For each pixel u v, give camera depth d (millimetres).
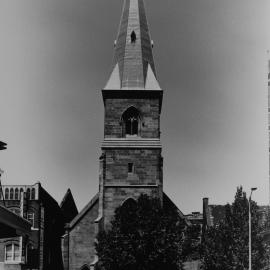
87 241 49250
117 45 54562
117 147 49844
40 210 53969
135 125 51156
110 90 51000
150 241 39906
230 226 45719
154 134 50500
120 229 40375
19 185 53875
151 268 39906
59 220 67875
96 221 47625
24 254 50719
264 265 44094
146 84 51625
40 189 54625
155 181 49156
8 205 53094
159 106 52906
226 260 45469
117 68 52906
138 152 49812
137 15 55062
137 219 40312
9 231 11875
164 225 40438
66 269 48438
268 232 46594
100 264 45781
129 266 40188
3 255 50781
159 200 42812
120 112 50906
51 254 61219
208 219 71188
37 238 53281
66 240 49188
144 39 54281
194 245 42438
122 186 48969
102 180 49125
